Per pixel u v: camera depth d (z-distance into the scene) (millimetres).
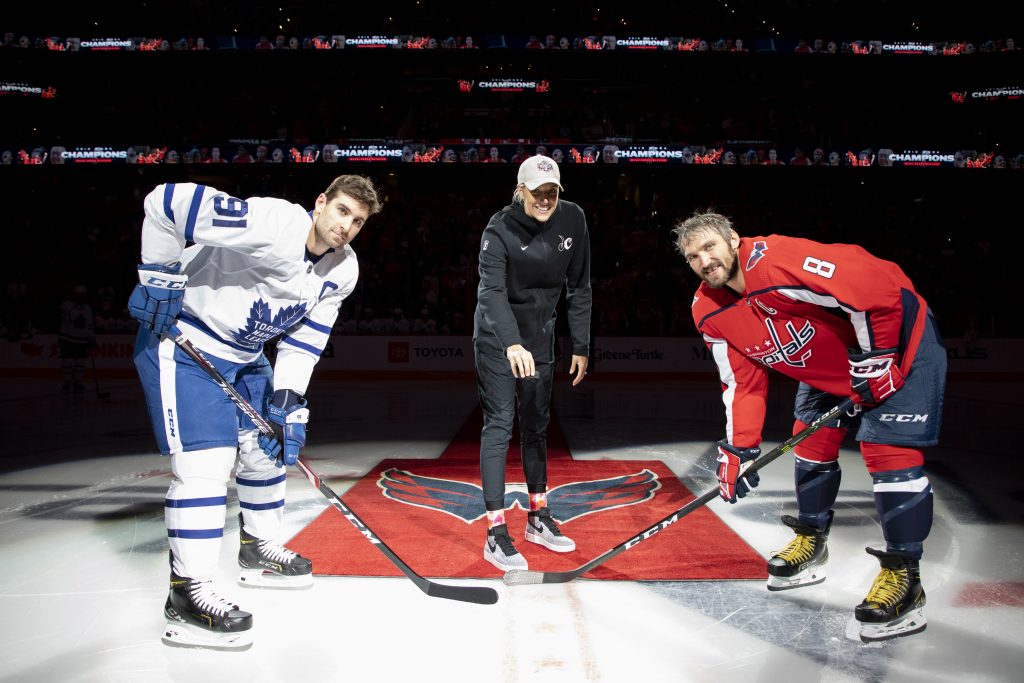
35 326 13203
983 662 2367
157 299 2525
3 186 16969
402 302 14617
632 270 15078
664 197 17953
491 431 3316
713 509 4188
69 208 17047
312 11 17188
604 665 2330
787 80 18094
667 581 3051
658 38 16797
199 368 2615
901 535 2627
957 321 12984
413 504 4305
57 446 6281
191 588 2555
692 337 12938
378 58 16812
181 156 15695
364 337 13047
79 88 17797
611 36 16734
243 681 2250
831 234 17203
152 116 17922
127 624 2672
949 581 3092
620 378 12945
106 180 17047
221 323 2711
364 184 2604
